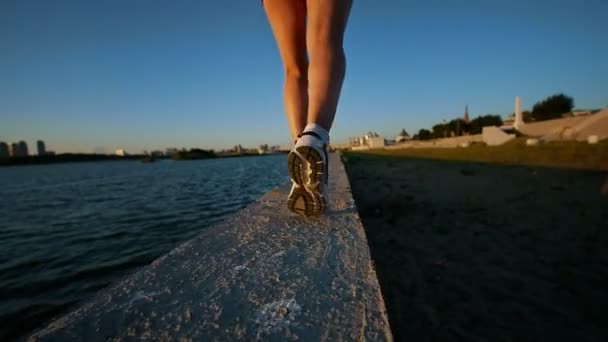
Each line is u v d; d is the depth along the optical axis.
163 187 23.14
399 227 6.07
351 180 16.05
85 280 5.20
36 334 0.62
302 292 0.78
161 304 0.73
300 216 1.59
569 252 4.25
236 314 0.68
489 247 4.63
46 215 12.19
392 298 3.21
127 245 7.26
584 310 2.83
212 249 1.10
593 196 8.17
